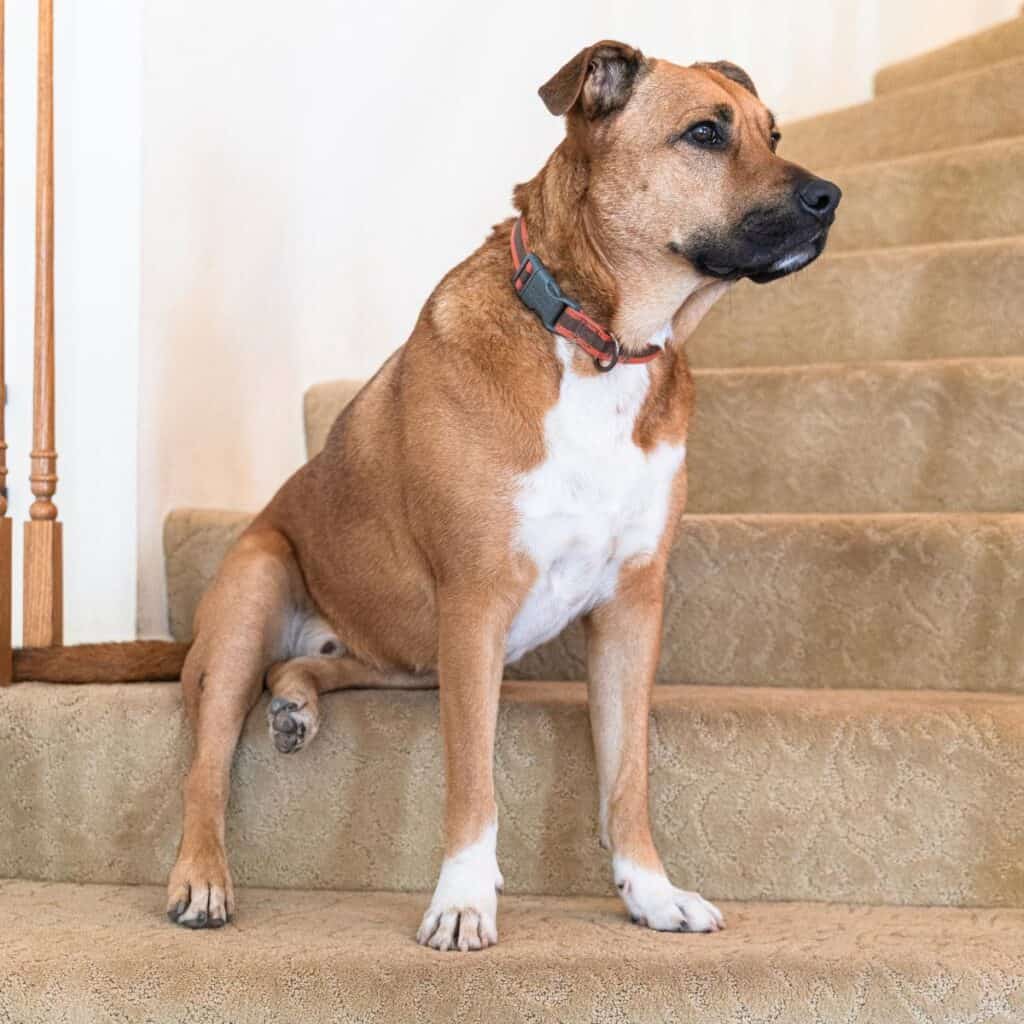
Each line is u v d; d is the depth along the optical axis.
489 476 1.78
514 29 3.63
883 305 3.01
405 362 1.92
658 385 1.84
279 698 1.92
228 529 2.57
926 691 2.21
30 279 2.58
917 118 3.80
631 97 1.82
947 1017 1.49
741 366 3.15
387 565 2.04
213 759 1.92
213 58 2.78
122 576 2.59
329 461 2.16
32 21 2.57
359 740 1.96
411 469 1.85
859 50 4.70
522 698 2.02
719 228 1.79
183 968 1.53
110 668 2.18
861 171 3.43
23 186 2.58
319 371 3.18
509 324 1.81
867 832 1.88
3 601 2.13
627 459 1.81
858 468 2.63
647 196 1.80
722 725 1.91
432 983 1.50
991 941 1.63
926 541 2.23
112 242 2.58
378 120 3.29
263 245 2.96
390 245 3.35
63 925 1.73
